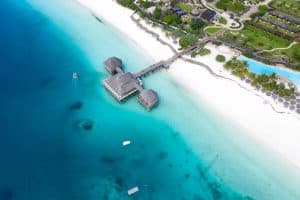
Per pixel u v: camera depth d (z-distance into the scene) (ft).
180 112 339.57
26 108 345.51
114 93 348.59
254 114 330.95
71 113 341.82
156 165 298.35
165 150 309.42
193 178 288.92
